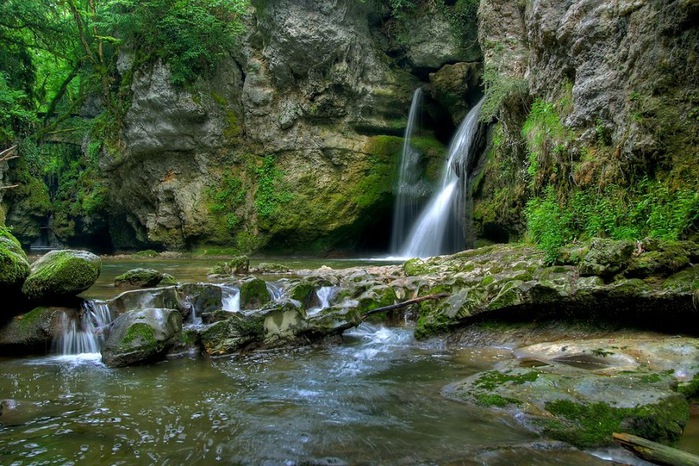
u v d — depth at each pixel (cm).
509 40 1423
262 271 1305
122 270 1359
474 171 1686
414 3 1958
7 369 530
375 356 580
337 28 1847
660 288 526
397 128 2020
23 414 393
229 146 2083
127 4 1911
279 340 620
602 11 858
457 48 1912
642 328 548
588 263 592
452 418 379
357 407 406
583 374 424
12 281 605
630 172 752
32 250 2503
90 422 376
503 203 1341
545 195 1023
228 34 1952
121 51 2112
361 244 2156
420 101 2045
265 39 1930
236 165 2094
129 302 659
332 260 1828
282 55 1905
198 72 2016
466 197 1686
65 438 347
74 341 603
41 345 592
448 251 1822
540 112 1076
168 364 550
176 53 1970
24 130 2427
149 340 556
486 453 321
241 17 1983
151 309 593
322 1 1838
